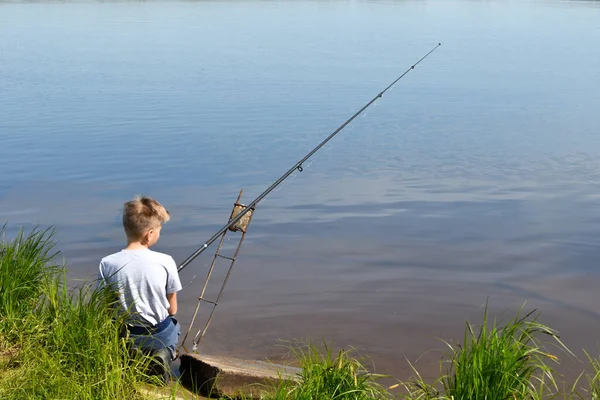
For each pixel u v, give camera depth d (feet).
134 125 57.67
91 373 12.94
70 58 98.68
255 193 39.99
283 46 115.44
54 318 14.46
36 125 57.26
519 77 84.79
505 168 45.57
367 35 132.57
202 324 21.99
